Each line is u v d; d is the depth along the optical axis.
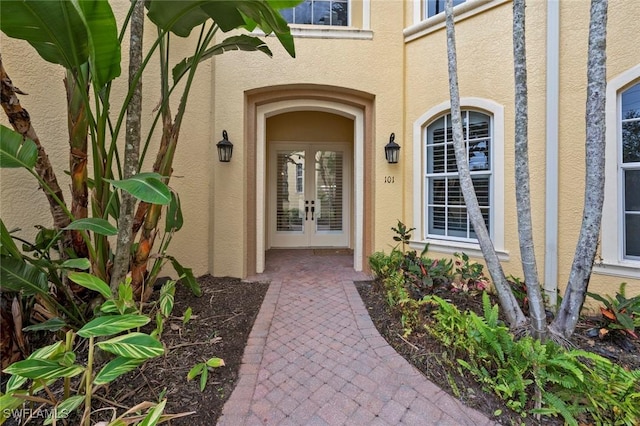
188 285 4.40
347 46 5.85
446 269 4.37
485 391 2.47
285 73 5.71
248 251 5.94
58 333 2.84
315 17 6.25
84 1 1.95
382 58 5.93
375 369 2.86
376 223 5.99
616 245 3.98
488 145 5.13
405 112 6.05
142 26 2.79
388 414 2.30
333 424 2.21
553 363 2.28
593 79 2.80
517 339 2.99
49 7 1.93
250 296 4.77
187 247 5.56
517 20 3.04
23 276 2.32
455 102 3.53
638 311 3.07
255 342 3.34
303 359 3.03
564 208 4.28
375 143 5.98
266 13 2.41
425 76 5.74
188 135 5.50
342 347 3.26
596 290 4.10
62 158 3.74
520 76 3.05
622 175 3.99
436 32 5.58
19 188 3.32
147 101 4.93
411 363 2.94
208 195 5.84
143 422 1.65
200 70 5.63
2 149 2.09
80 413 2.13
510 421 2.21
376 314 4.11
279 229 8.97
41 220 3.51
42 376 1.70
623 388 2.10
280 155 8.88
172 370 2.71
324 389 2.58
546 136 4.36
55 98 3.65
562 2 4.23
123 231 2.74
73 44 2.18
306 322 3.89
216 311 4.14
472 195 3.42
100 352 2.71
